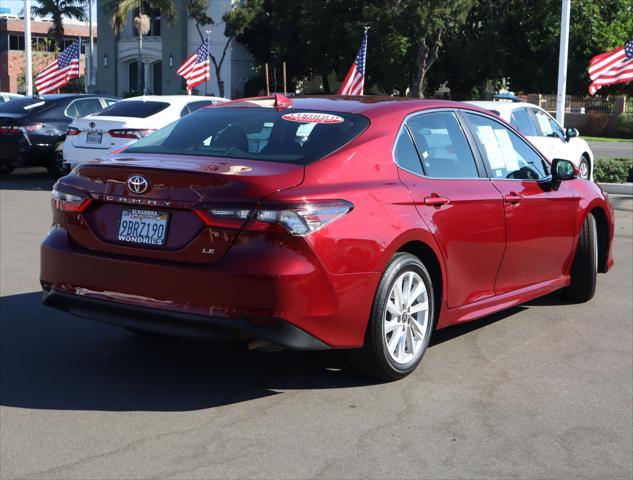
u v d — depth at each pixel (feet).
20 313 20.34
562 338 19.40
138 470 11.94
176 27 174.40
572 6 143.33
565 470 12.26
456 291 17.04
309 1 151.23
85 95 53.47
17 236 31.30
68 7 210.59
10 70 224.74
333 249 14.01
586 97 149.69
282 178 14.07
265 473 11.90
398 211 15.35
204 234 13.82
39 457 12.34
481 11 148.56
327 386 15.66
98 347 17.84
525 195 18.99
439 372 16.66
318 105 17.03
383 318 15.07
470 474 12.05
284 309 13.56
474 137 18.43
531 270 19.71
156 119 43.78
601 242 23.22
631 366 17.38
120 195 14.70
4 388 15.23
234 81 168.66
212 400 14.84
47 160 50.96
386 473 12.00
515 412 14.57
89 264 14.88
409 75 150.82
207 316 13.69
